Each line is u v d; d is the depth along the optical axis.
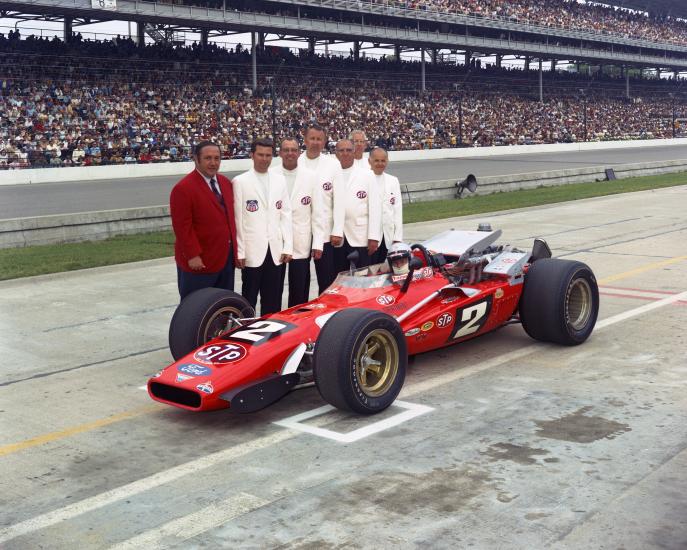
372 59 48.88
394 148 41.09
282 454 4.85
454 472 4.46
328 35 44.19
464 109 49.22
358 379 5.32
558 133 51.84
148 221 17.02
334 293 6.36
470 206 20.94
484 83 53.75
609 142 50.94
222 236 6.78
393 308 6.08
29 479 4.62
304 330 5.71
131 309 9.30
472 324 6.71
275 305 7.36
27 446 5.14
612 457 4.59
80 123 32.47
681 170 33.56
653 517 3.85
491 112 50.59
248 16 38.28
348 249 8.28
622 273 10.56
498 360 6.76
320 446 4.96
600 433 4.98
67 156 30.16
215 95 38.19
